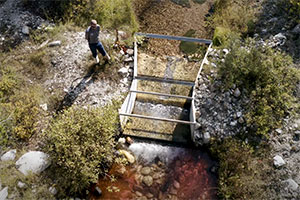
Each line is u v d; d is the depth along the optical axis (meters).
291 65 6.19
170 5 8.34
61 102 6.12
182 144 5.76
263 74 5.83
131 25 7.68
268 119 5.49
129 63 6.78
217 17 7.71
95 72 6.58
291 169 5.04
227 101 5.82
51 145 5.17
